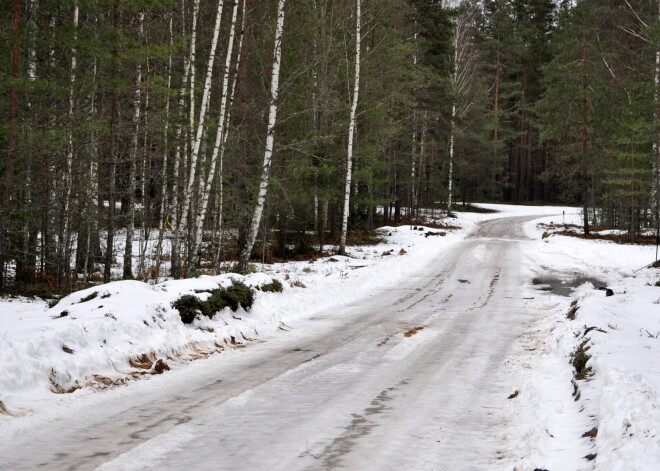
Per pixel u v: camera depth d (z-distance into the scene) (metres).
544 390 7.67
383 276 22.95
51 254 18.30
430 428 6.25
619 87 38.91
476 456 5.42
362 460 5.26
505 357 10.18
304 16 25.25
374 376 8.72
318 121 26.67
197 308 11.99
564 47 40.50
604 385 6.89
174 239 22.23
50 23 16.19
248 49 24.02
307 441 5.76
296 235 30.95
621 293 16.34
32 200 17.38
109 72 16.48
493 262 28.05
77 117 16.08
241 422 6.36
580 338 10.04
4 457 5.21
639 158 36.12
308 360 9.88
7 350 7.29
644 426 4.89
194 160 18.59
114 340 9.22
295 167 23.72
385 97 31.25
